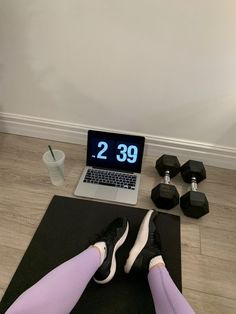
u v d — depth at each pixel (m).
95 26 1.30
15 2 1.29
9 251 1.21
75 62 1.45
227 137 1.58
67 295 0.88
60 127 1.75
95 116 1.66
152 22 1.24
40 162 1.66
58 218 1.35
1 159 1.66
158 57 1.34
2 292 1.08
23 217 1.35
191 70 1.35
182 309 0.85
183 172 1.54
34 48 1.44
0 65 1.54
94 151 1.51
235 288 1.13
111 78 1.47
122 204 1.43
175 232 1.31
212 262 1.21
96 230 1.31
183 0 1.15
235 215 1.41
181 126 1.59
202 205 1.30
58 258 1.19
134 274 1.14
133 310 1.05
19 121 1.79
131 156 1.49
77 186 1.48
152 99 1.50
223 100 1.43
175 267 1.18
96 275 1.07
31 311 0.79
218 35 1.22
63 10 1.27
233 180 1.61
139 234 1.21
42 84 1.58
